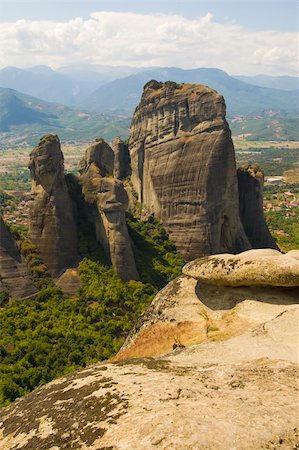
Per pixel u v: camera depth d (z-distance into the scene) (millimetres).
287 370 14227
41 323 58594
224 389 12727
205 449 9789
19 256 67438
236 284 25031
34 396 13750
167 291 27828
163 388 12477
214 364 15211
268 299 24578
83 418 11531
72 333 56031
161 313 26625
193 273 26359
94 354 52656
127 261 69062
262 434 10398
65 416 11836
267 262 23953
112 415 11289
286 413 11328
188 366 14852
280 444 10242
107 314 61500
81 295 65312
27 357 50969
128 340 27453
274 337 18656
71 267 68938
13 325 57531
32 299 63781
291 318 20125
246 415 11078
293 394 12477
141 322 27469
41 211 68938
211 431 10273
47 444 10914
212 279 25469
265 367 14539
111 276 68062
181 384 12828
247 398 12055
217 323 24625
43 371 48750
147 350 25609
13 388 45156
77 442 10672
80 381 13672
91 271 67875
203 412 11109
